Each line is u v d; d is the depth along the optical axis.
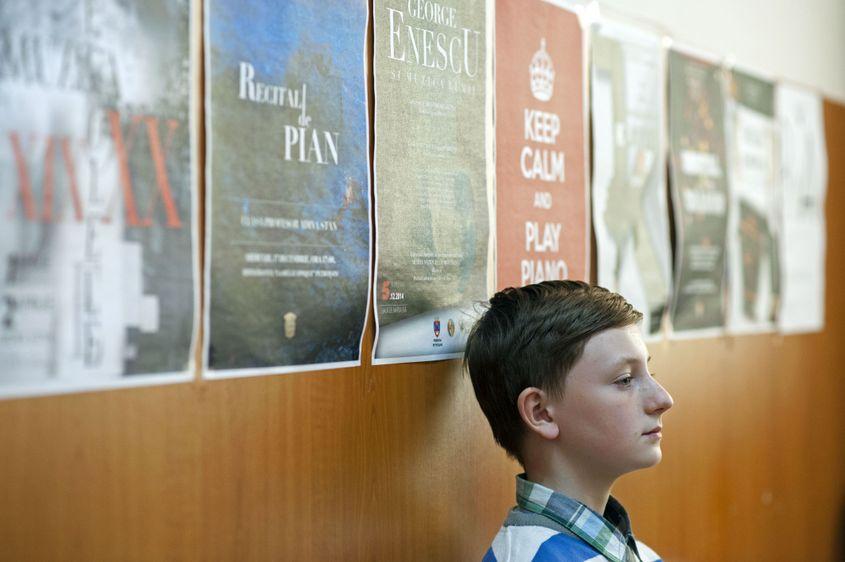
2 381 0.81
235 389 1.00
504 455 1.35
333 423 1.10
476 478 1.30
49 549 0.84
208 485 0.97
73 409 0.86
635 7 1.63
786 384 2.10
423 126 1.21
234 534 1.00
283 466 1.05
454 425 1.27
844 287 2.35
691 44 1.79
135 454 0.91
